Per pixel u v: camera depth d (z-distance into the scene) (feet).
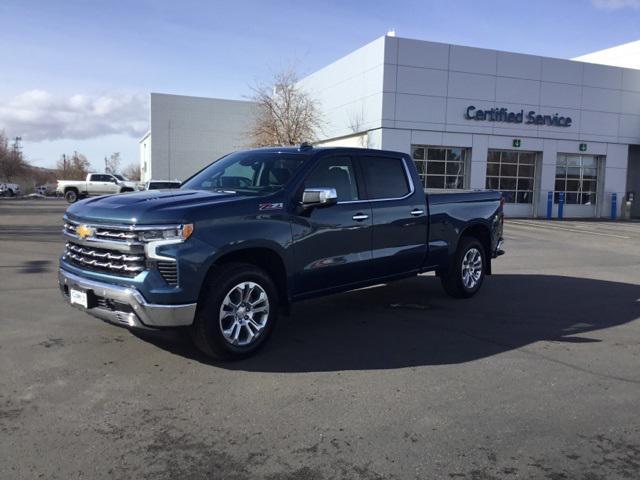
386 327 21.29
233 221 16.46
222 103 163.12
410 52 84.33
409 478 10.74
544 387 15.48
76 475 10.64
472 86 88.12
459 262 25.57
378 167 21.84
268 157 20.22
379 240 21.25
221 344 16.33
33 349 17.81
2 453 11.40
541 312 24.09
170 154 159.84
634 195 111.45
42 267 33.45
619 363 17.62
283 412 13.55
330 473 10.87
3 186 198.29
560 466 11.27
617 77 97.50
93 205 16.83
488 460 11.46
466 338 20.01
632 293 28.55
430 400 14.42
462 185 90.79
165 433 12.39
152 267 15.23
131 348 17.99
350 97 94.32
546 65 92.53
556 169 96.73
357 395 14.66
